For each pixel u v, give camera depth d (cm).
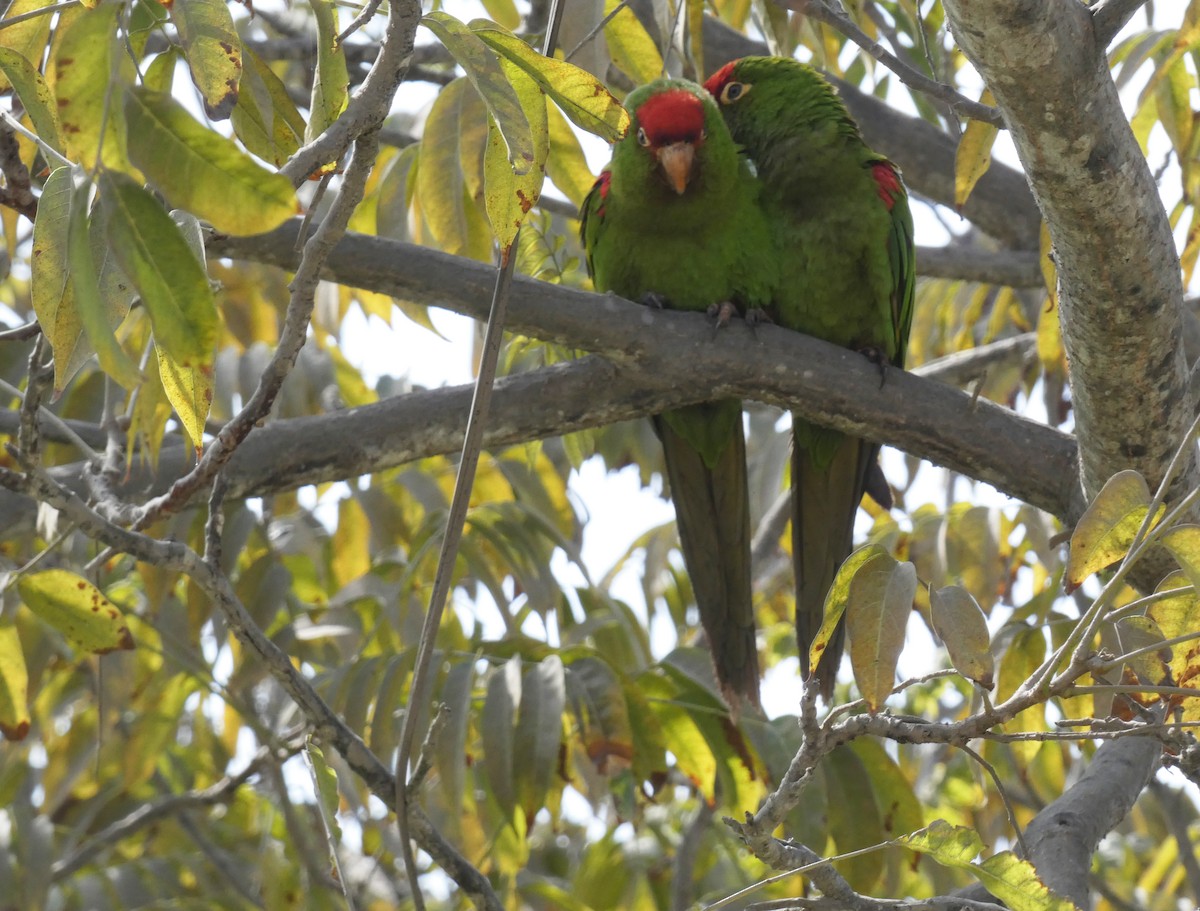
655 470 840
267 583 711
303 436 598
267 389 423
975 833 390
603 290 762
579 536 839
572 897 802
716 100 764
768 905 430
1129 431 527
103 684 708
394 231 695
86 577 518
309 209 391
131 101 272
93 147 281
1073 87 416
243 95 405
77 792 983
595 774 786
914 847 397
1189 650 404
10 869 817
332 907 826
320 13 387
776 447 895
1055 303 566
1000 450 604
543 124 371
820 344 611
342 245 555
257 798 1012
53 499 441
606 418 612
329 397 795
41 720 894
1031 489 607
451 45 337
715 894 829
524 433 607
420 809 479
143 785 985
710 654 705
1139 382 509
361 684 651
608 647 792
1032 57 404
